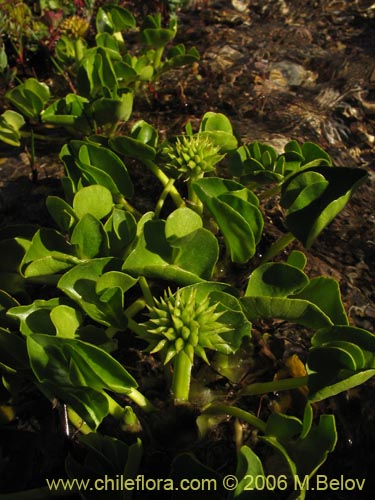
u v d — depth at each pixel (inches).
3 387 5.7
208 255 5.6
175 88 9.7
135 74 8.7
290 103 9.5
